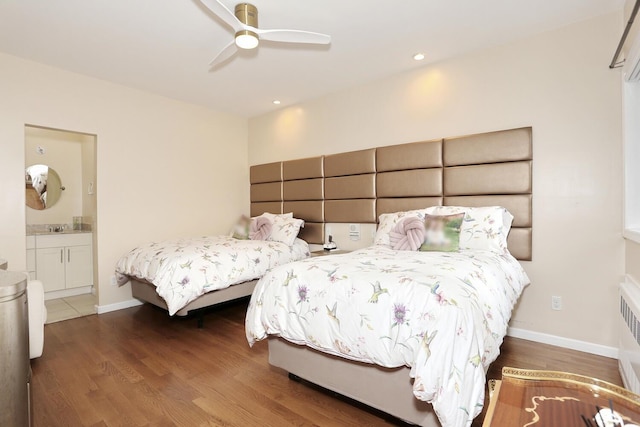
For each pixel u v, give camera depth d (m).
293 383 2.11
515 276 2.35
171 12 2.33
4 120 2.93
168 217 4.11
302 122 4.30
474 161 2.89
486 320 1.57
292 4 2.25
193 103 4.34
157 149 4.01
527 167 2.65
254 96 4.08
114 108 3.63
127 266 3.37
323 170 3.98
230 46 2.37
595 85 2.43
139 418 1.76
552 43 2.59
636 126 2.21
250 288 3.42
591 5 2.29
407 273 1.69
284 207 4.43
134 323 3.25
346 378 1.75
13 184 2.97
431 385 1.30
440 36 2.69
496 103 2.85
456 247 2.52
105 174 3.58
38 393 2.00
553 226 2.60
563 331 2.58
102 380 2.15
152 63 3.15
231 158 4.80
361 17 2.42
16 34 2.62
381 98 3.55
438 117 3.16
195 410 1.82
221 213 4.67
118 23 2.47
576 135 2.50
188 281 2.82
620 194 2.35
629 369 1.87
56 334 2.97
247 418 1.75
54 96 3.22
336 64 3.19
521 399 0.93
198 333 2.98
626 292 1.97
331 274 1.82
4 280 1.03
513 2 2.25
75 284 4.33
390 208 3.39
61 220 4.62
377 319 1.53
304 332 1.79
